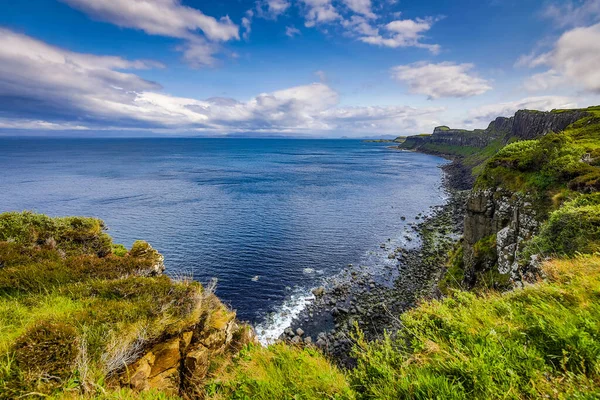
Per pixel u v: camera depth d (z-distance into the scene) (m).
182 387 8.00
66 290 9.21
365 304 29.09
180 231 47.91
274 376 5.28
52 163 149.88
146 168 133.88
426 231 51.69
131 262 11.56
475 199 27.20
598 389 3.43
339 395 4.44
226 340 9.69
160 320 8.02
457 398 3.58
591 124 51.16
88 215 55.09
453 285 26.55
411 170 137.62
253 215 58.25
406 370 4.43
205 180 100.62
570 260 8.30
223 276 34.53
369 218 59.00
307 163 167.50
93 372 6.04
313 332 25.34
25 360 5.62
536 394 3.52
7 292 8.88
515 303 5.80
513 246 20.91
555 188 20.78
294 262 38.72
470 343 4.59
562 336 4.25
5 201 64.50
